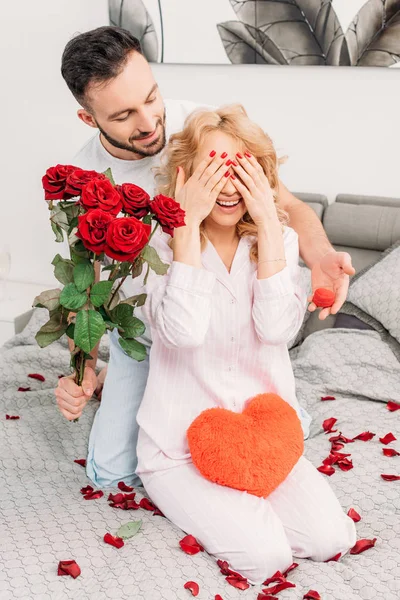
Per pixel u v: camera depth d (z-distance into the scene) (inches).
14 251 126.6
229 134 61.4
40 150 119.6
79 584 52.9
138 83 61.2
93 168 73.5
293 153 106.7
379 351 86.4
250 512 56.6
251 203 59.9
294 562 57.5
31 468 70.3
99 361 91.0
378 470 67.9
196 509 57.4
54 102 115.9
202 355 62.1
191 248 60.1
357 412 79.1
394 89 99.3
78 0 108.9
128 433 69.4
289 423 59.9
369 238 98.6
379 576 54.3
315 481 60.9
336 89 101.7
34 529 59.1
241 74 105.3
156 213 52.4
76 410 62.2
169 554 55.5
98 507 63.4
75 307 52.5
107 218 48.7
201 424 58.9
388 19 95.5
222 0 101.8
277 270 61.1
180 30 105.3
